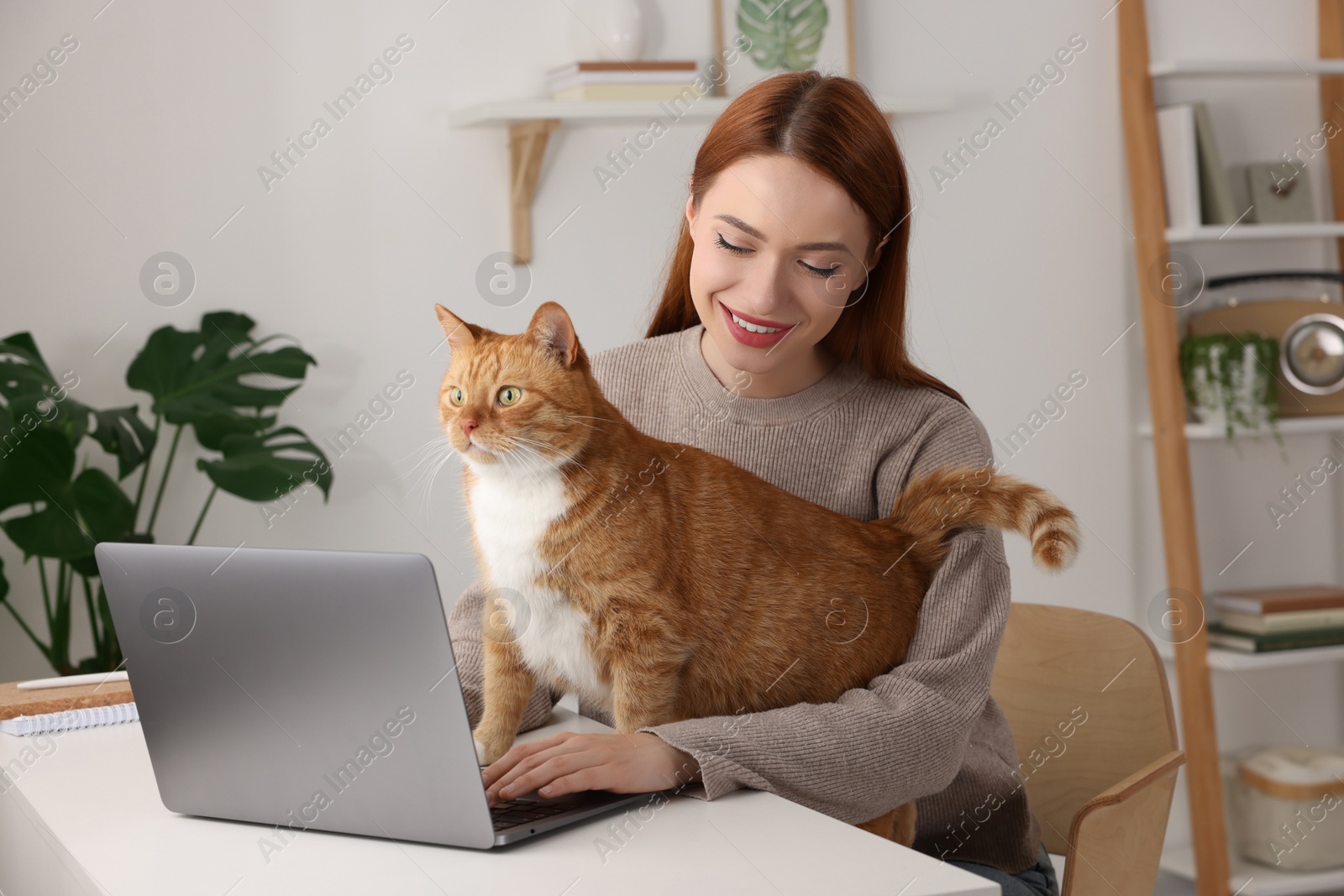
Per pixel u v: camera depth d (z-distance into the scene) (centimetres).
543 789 83
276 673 79
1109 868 106
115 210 208
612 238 230
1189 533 241
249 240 214
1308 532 266
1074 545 103
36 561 210
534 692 112
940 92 243
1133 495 259
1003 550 114
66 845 81
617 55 220
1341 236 253
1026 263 250
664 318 139
